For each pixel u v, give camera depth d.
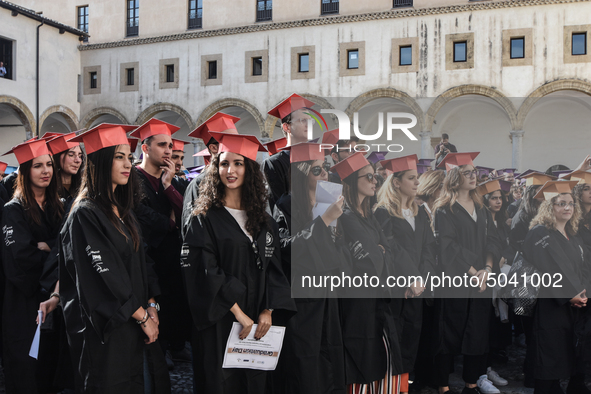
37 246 3.57
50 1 25.92
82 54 24.84
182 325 4.38
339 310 3.43
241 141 3.07
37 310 3.50
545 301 3.73
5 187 4.42
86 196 2.93
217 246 3.02
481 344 3.77
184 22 23.55
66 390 3.98
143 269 3.11
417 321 3.77
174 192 4.17
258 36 21.80
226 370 3.01
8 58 21.08
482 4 18.53
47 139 4.13
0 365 4.82
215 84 22.56
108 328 2.74
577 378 4.07
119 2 24.66
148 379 3.09
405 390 3.75
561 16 17.83
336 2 21.16
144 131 4.20
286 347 3.22
